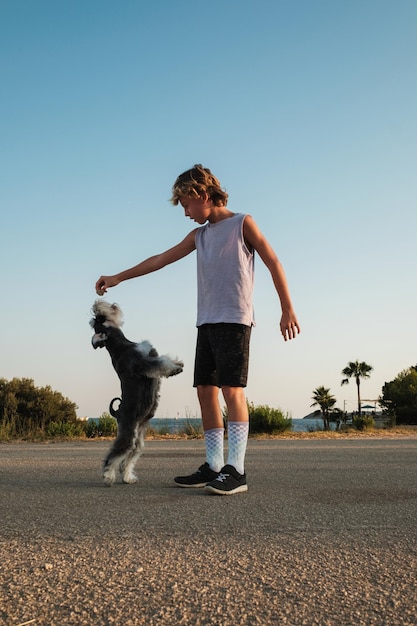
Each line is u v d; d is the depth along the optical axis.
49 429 15.27
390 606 1.64
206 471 3.95
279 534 2.42
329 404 57.88
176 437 13.66
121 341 4.19
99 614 1.59
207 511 2.93
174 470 4.99
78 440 13.58
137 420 4.06
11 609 1.63
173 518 2.75
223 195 4.09
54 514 2.87
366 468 5.09
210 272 3.97
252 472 4.73
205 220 4.10
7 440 13.32
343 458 6.32
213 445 4.01
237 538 2.35
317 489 3.72
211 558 2.07
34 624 1.53
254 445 9.81
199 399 4.04
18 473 4.77
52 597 1.71
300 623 1.53
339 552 2.15
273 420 15.51
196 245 4.14
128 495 3.51
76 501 3.27
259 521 2.68
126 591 1.75
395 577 1.88
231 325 3.87
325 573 1.91
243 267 3.95
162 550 2.18
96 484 4.06
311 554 2.13
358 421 22.23
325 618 1.56
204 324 3.95
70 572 1.93
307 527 2.55
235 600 1.68
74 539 2.34
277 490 3.68
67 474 4.70
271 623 1.53
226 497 3.40
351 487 3.81
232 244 3.97
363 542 2.30
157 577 1.87
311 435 15.30
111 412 4.20
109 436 15.89
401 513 2.88
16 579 1.86
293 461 5.86
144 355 4.08
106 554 2.13
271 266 4.01
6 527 2.57
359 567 1.98
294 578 1.87
